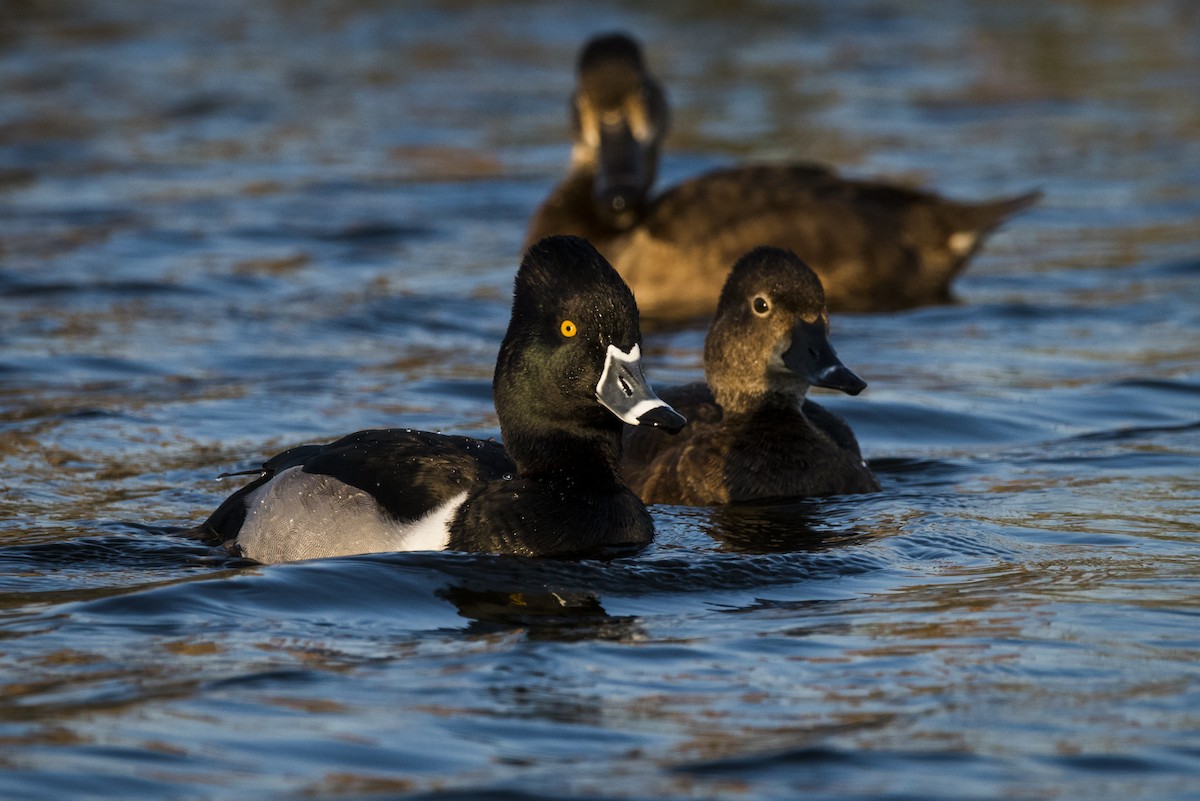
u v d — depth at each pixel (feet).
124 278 60.90
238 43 110.73
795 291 39.60
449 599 30.04
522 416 34.09
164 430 43.47
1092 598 30.22
